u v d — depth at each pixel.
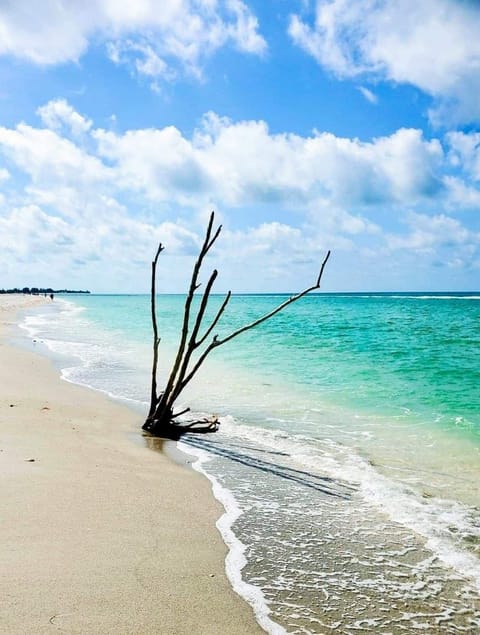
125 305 99.38
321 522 5.38
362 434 9.19
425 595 4.03
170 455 7.66
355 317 53.59
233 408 11.35
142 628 3.28
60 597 3.51
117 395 12.30
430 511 5.72
